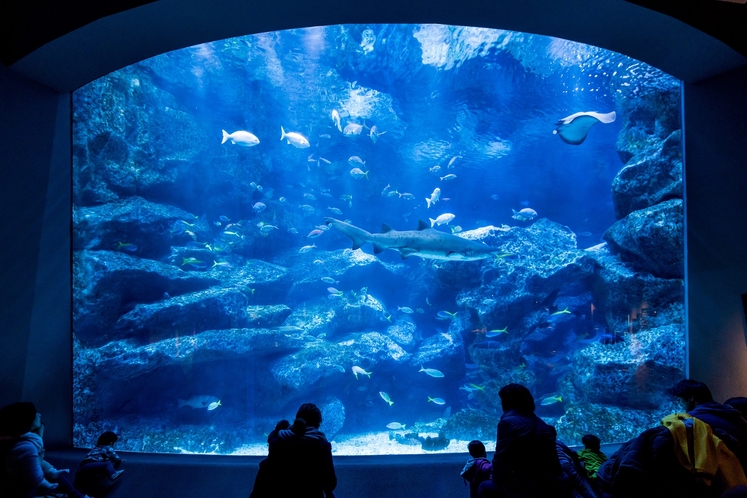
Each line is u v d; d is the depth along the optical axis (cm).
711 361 455
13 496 285
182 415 857
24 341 450
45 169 473
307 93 1412
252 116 1398
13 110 440
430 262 1142
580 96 1281
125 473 393
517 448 233
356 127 1170
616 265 858
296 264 1248
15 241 442
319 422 262
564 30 421
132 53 436
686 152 469
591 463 317
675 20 386
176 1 370
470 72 1266
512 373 959
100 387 761
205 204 1255
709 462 212
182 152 1159
